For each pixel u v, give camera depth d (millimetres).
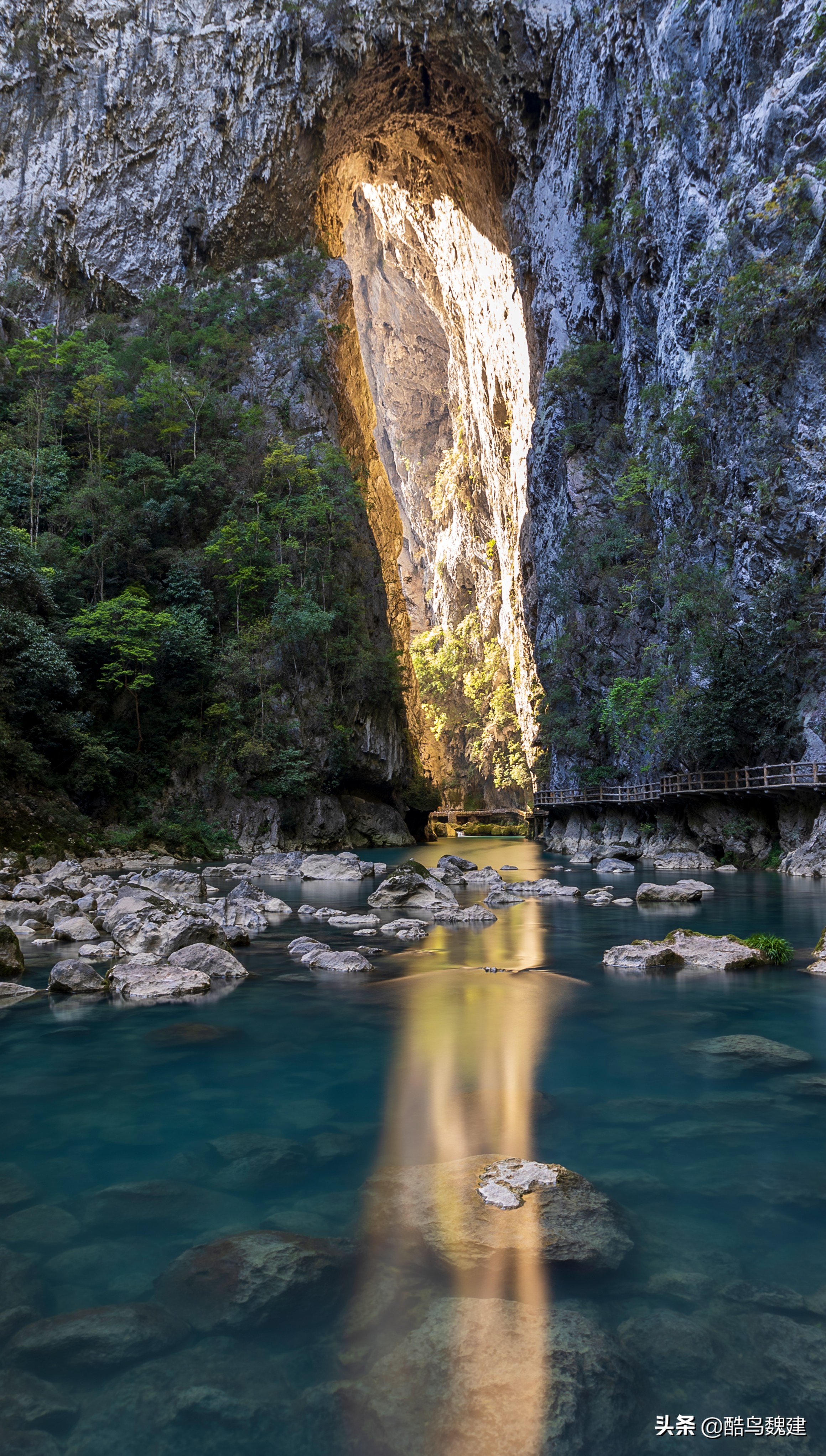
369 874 24672
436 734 87938
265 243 53875
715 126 31578
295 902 17500
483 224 59938
